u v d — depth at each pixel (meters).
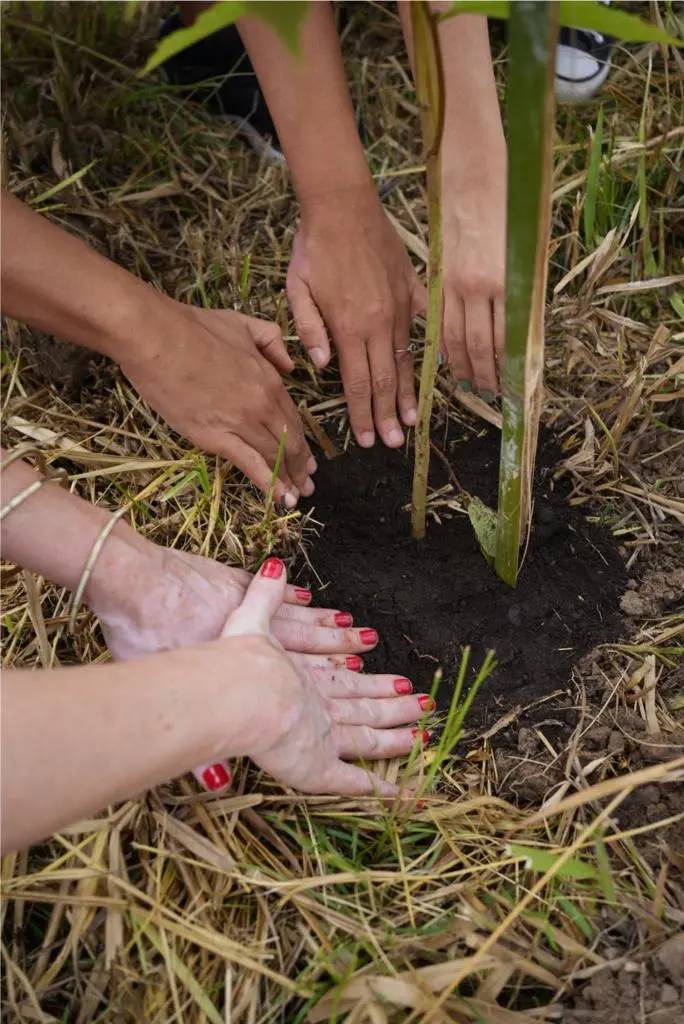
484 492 1.28
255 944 0.91
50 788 0.72
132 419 1.35
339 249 1.19
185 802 0.98
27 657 1.12
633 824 1.01
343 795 0.99
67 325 1.04
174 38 0.58
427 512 1.26
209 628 0.99
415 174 1.63
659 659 1.12
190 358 1.07
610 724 1.07
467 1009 0.88
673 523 1.23
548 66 0.66
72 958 0.93
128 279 1.05
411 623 1.16
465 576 1.18
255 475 1.17
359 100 1.71
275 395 1.18
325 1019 0.88
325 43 1.12
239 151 1.70
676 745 1.04
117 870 0.92
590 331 1.42
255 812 1.00
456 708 1.09
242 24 1.11
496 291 1.17
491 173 1.14
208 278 1.50
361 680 1.07
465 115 1.13
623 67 1.64
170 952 0.89
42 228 0.99
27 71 1.65
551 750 1.06
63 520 0.94
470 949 0.93
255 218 1.61
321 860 0.96
